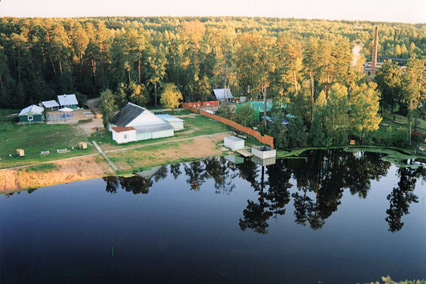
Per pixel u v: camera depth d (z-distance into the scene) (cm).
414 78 7156
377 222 3997
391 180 5334
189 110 9506
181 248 3362
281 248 3403
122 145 6328
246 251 3341
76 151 5916
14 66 9812
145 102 9425
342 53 7744
